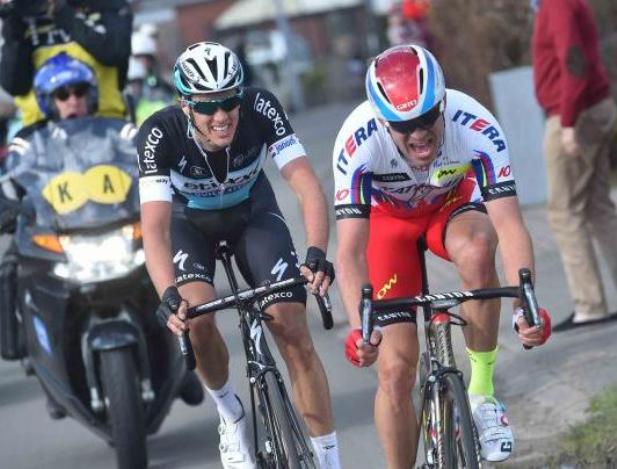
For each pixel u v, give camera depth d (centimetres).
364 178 1246
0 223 1584
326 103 9819
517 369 1747
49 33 1803
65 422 1950
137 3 9619
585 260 1909
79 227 1545
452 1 3434
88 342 1520
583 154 1886
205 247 1395
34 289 1563
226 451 1403
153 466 1672
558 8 1862
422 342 1970
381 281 1332
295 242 3047
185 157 1327
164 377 1608
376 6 8744
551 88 1917
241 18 10200
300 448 1227
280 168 1354
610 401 1481
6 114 1992
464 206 1313
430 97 1145
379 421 1293
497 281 1283
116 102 1844
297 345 1334
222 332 2366
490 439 1262
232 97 1249
